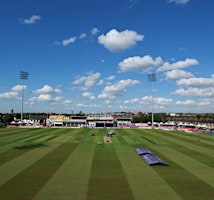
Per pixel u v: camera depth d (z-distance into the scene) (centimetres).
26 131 8800
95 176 2611
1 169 2906
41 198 1945
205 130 9694
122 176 2620
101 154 3975
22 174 2678
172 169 2973
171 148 4841
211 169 2991
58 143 5416
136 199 1944
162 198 1975
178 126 12581
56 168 2964
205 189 2212
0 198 1944
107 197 1980
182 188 2236
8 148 4606
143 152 3903
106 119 15888
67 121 15550
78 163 3262
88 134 7738
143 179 2516
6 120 16312
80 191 2117
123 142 5744
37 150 4369
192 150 4578
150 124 14000
